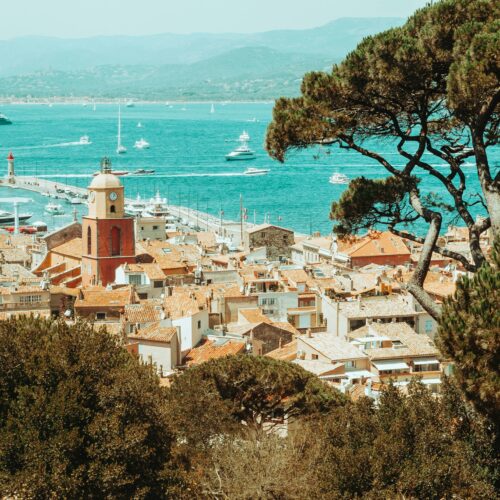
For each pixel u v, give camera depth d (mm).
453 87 70688
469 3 75000
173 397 103562
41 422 73938
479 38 69250
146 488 74875
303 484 83062
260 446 89000
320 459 85188
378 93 78625
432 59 75438
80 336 82375
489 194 73875
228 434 101875
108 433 74688
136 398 78125
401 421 82312
